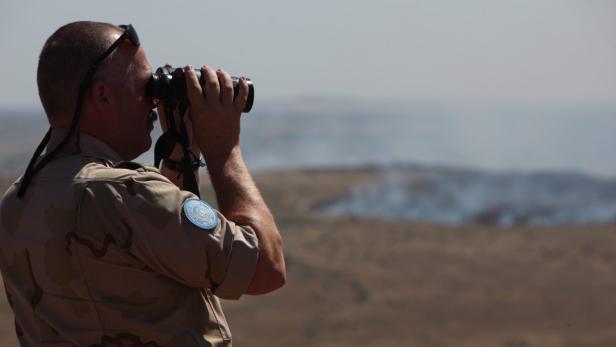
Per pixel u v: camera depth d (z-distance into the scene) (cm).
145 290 664
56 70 684
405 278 7438
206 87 734
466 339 5634
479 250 8794
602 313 6278
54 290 667
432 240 9306
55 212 666
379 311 6384
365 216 11131
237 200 720
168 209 659
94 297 660
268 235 702
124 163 689
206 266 660
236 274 668
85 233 658
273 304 6600
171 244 652
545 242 9256
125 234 654
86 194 662
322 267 7781
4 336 5147
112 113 698
